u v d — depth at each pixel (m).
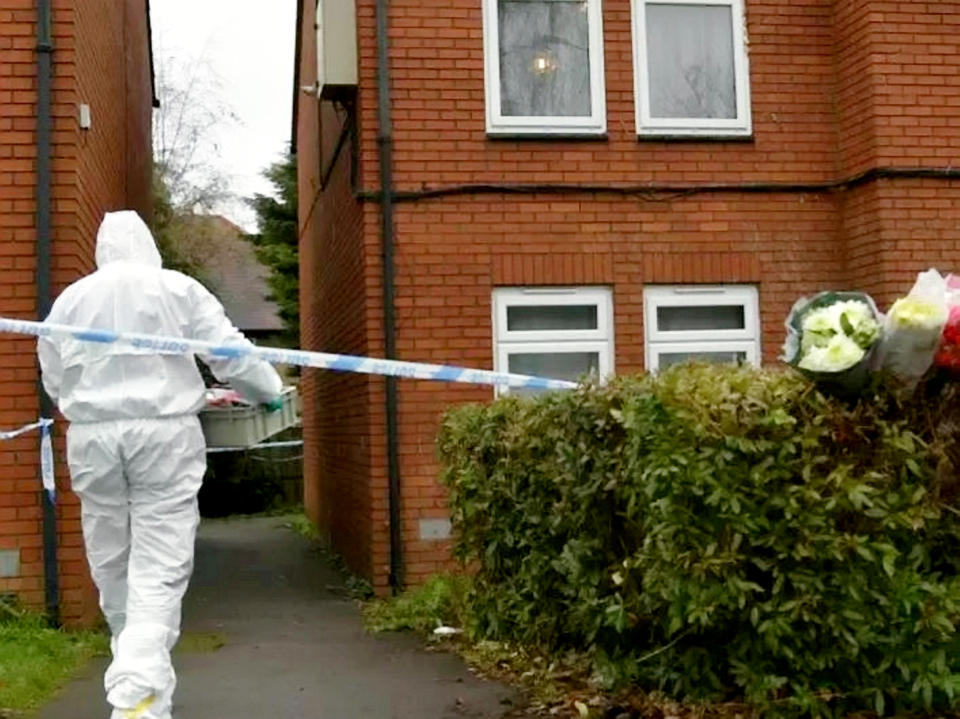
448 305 9.42
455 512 7.50
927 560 4.88
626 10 9.87
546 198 9.59
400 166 9.45
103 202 10.30
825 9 10.11
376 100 9.48
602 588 5.61
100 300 4.90
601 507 5.58
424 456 9.35
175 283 4.99
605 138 9.69
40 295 8.07
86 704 5.85
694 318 9.77
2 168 8.12
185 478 4.89
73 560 8.04
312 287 15.56
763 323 9.79
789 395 4.76
